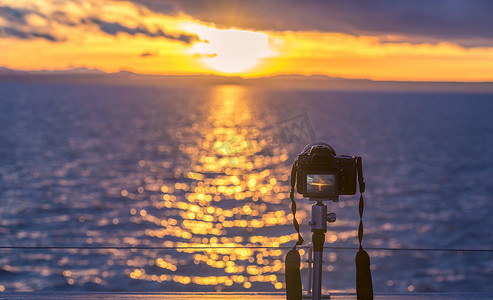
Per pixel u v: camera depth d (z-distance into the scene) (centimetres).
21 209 6012
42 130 14512
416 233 5281
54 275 3825
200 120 18725
